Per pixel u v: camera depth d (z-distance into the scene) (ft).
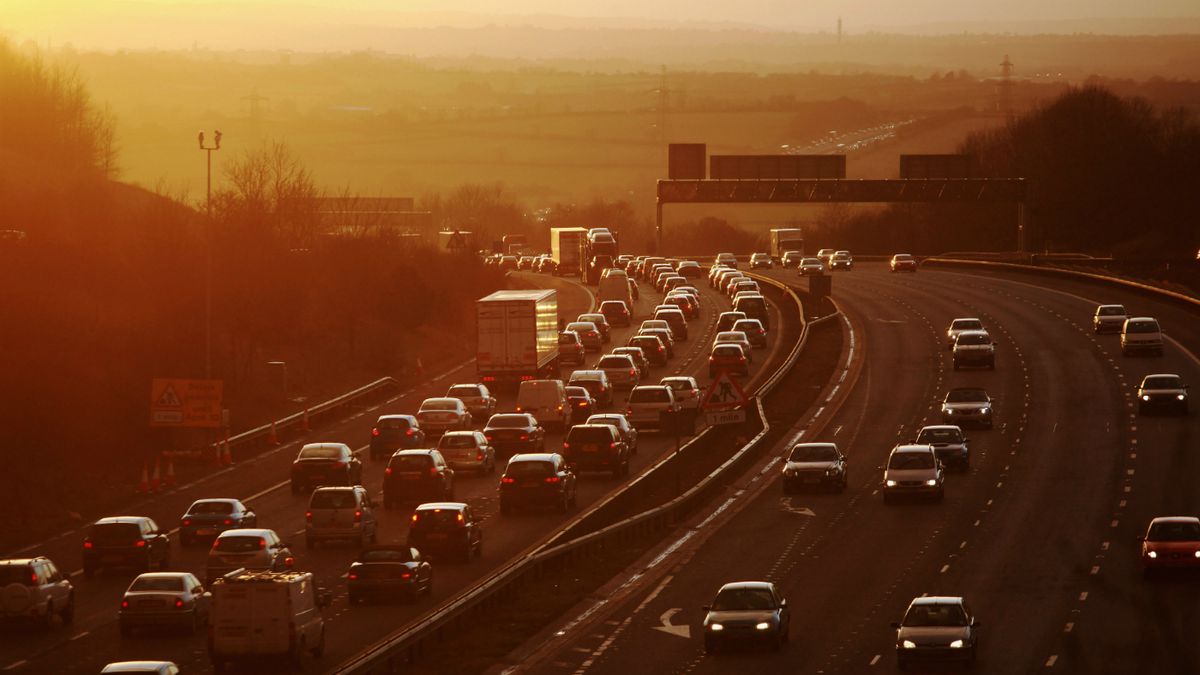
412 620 468.75
